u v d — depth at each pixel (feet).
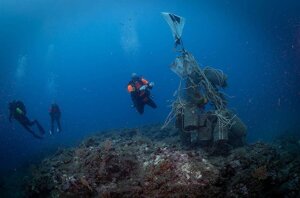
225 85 24.67
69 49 196.34
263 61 125.70
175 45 23.93
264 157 18.74
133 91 30.58
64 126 143.95
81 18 135.44
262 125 59.52
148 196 16.14
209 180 16.55
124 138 33.30
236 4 110.93
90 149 22.95
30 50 156.25
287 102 74.43
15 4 108.88
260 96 92.22
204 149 21.88
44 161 26.18
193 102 23.04
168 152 20.61
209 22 137.80
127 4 127.44
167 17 23.72
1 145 106.01
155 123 40.68
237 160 18.51
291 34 99.35
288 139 34.81
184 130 22.74
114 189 16.87
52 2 114.32
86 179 18.31
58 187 18.98
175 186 16.19
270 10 103.65
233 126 22.11
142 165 19.45
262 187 16.35
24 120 47.11
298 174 18.17
